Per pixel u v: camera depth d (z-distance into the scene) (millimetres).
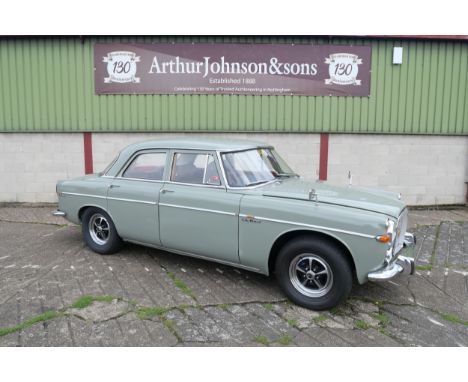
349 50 10148
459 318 4621
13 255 6473
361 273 4438
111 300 4875
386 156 10555
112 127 10430
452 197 10742
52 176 10656
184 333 4203
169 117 10375
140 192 5832
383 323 4473
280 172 5945
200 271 5801
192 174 5500
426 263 6391
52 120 10430
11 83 10320
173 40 10141
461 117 10453
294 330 4293
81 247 6852
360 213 4453
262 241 4887
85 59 10219
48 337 4090
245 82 10242
